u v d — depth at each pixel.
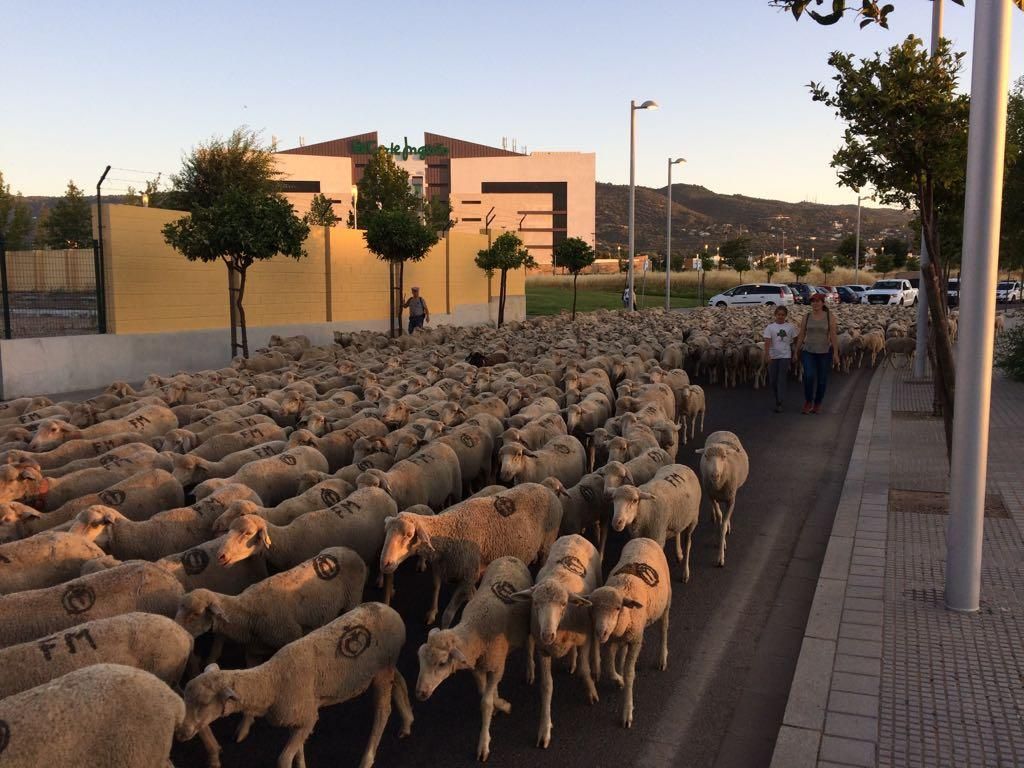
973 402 6.61
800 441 14.23
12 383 17.95
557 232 138.38
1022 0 6.05
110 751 4.03
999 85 6.36
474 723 5.66
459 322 36.81
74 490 8.87
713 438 9.68
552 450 9.56
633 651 5.68
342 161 128.88
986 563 7.79
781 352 17.03
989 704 5.40
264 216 19.84
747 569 8.33
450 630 5.30
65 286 21.59
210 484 8.29
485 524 7.03
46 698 3.95
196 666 5.74
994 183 6.44
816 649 6.19
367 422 11.23
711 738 5.40
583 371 16.88
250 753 5.32
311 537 7.23
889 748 4.94
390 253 26.89
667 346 21.34
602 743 5.36
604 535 8.56
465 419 11.91
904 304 55.41
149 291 21.44
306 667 5.02
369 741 5.20
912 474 11.42
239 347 21.70
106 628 4.95
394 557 6.67
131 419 11.59
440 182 141.38
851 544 8.52
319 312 27.61
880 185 10.39
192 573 6.52
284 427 12.14
